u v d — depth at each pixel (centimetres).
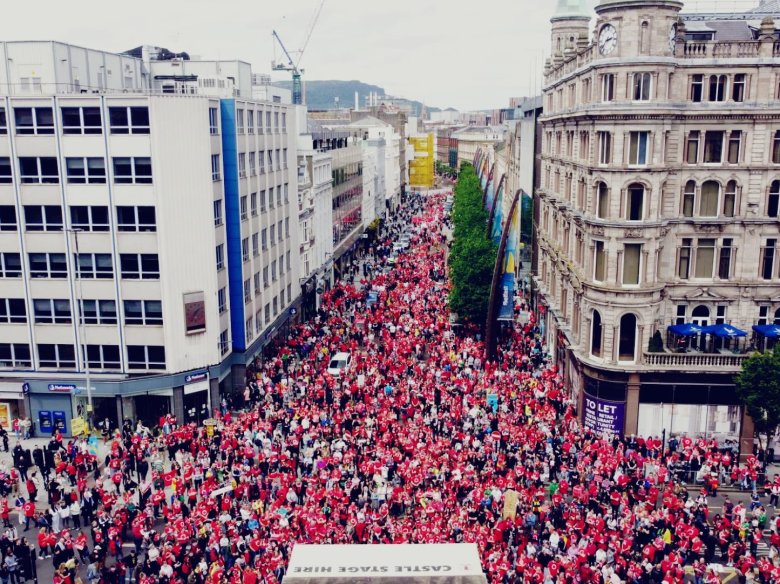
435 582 2386
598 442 4888
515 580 3353
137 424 5466
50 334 5641
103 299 5575
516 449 4722
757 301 5266
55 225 5484
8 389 5581
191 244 5575
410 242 14000
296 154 8175
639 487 4416
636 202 5062
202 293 5653
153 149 5322
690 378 5162
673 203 5172
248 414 5450
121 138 5331
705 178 5131
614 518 3956
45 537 3794
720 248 5225
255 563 3550
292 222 8088
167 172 5388
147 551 3653
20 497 4244
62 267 5547
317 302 9431
